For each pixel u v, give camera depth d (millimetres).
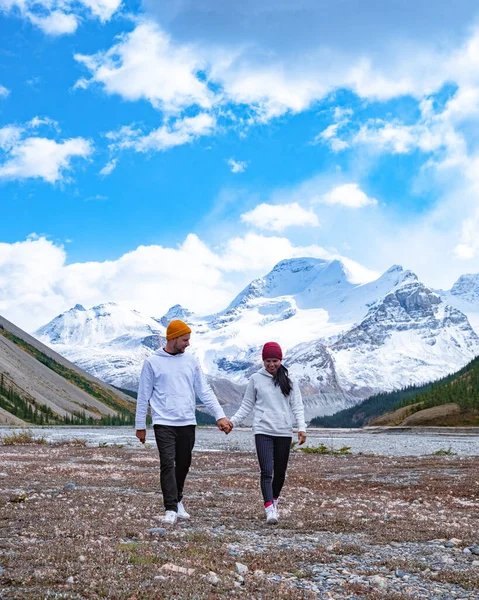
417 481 18453
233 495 14086
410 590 6508
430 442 56906
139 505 11578
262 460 10438
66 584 5898
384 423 142375
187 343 10453
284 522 10297
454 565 7621
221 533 9227
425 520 10977
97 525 9078
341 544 8578
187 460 10336
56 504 11336
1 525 9055
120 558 6871
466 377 146000
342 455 33250
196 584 6078
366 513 11672
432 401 137000
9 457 25875
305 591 6305
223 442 49031
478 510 12789
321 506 12672
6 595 5480
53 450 32469
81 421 140500
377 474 20812
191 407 10297
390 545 8875
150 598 5621
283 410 10641
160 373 10195
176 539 8430
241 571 6930
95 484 15625
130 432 82562
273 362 10664
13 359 158750
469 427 112562
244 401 10828
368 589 6449
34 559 6777
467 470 21984
